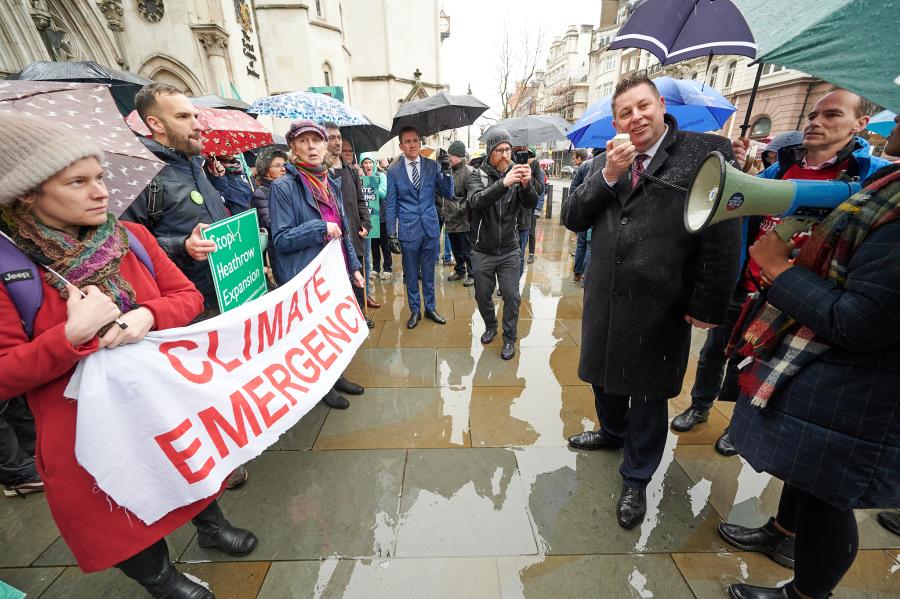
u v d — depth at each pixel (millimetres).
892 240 948
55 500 1157
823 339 1147
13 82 1455
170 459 1322
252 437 1611
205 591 1521
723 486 2121
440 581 1646
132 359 1239
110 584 1659
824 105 1932
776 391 1256
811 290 1104
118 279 1231
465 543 1808
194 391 1419
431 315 4336
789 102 15359
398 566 1707
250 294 2236
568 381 3158
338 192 2875
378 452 2393
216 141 3416
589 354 1970
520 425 2631
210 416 1468
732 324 2295
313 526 1900
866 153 2059
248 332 1684
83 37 8898
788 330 1238
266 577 1666
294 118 3742
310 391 1933
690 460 2314
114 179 1494
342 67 17844
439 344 3818
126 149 1525
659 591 1601
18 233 1054
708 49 2090
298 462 2316
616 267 1761
